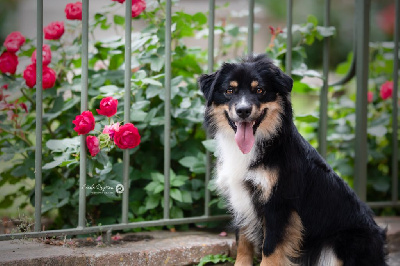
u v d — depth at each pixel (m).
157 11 4.51
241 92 3.40
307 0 11.73
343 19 11.72
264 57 3.71
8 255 3.27
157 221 3.98
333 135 5.47
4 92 4.27
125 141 3.66
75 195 4.15
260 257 3.92
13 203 4.70
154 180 4.21
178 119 4.51
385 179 5.34
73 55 4.48
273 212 3.36
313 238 3.56
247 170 3.43
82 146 3.62
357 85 4.71
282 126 3.41
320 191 3.51
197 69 4.83
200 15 4.54
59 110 4.28
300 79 4.64
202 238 4.01
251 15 4.26
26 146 4.39
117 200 4.33
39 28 3.43
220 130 3.60
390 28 10.78
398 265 4.20
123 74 4.47
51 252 3.38
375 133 5.12
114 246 3.69
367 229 3.59
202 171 4.26
